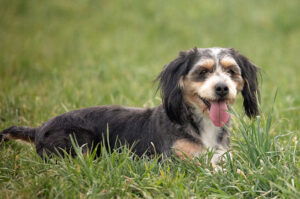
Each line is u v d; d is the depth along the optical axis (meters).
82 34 19.20
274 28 20.73
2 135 7.48
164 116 7.12
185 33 19.84
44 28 19.91
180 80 7.12
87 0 23.09
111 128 7.36
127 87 11.62
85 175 6.09
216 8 22.34
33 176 6.25
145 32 19.97
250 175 5.89
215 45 18.12
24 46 16.95
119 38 18.86
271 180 5.79
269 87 12.28
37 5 22.52
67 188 5.76
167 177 6.03
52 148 7.10
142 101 10.16
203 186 5.89
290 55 17.05
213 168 6.32
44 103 9.85
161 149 6.97
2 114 9.14
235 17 21.62
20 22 20.64
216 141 7.12
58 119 7.36
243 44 18.44
